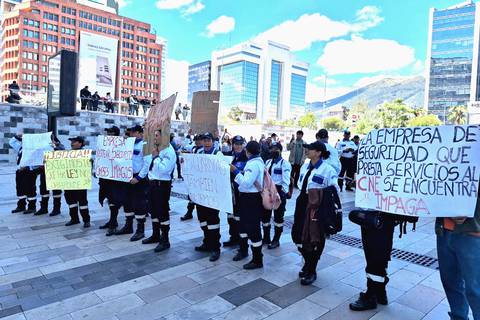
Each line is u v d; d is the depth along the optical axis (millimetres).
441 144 2852
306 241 3891
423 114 75562
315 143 3975
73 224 6488
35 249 5109
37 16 97562
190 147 13172
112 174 5848
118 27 109312
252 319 3238
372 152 3393
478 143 2641
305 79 137625
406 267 4645
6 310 3336
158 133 5168
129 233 6016
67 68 7613
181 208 8242
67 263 4574
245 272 4363
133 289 3824
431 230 6637
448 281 2965
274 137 12984
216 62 128375
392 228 3453
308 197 3912
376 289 3508
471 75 119000
